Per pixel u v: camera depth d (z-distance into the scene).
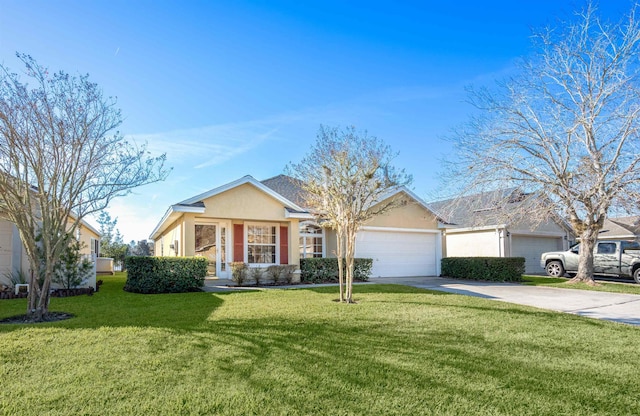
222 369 4.59
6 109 7.00
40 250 8.45
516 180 14.26
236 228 15.52
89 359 4.86
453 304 9.36
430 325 7.01
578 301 10.56
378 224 17.88
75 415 3.48
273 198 14.98
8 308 8.57
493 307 9.05
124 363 4.73
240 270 13.48
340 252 9.91
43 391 3.94
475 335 6.40
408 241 18.97
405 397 3.97
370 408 3.72
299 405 3.75
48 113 7.41
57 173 7.62
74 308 8.51
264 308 8.39
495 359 5.19
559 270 18.31
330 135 14.80
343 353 5.27
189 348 5.33
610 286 13.73
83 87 9.09
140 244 38.78
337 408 3.71
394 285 13.58
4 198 7.19
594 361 5.21
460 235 23.67
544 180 13.95
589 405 3.88
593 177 13.26
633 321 7.92
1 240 12.24
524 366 4.95
